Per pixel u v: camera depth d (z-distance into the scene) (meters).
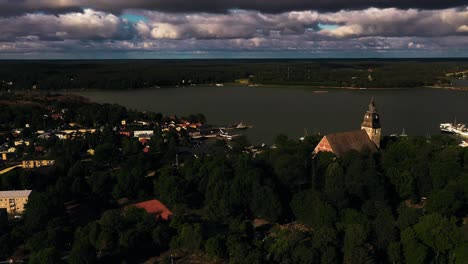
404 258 163.00
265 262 162.00
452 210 193.88
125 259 175.25
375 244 167.12
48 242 175.00
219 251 169.25
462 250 157.00
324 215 186.25
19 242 185.75
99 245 174.75
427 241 165.50
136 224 186.88
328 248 161.62
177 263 171.25
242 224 187.50
